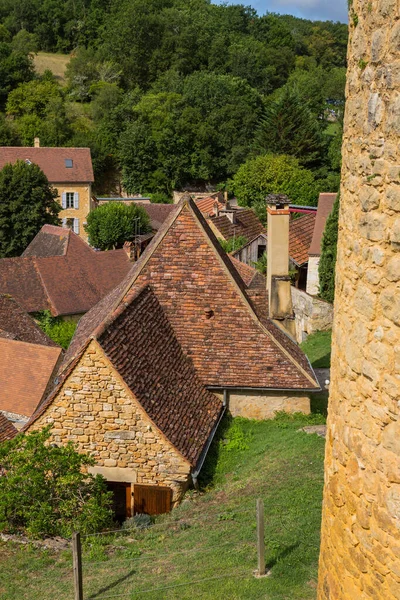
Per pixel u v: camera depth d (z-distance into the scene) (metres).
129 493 12.57
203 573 8.93
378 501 4.29
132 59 93.75
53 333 35.97
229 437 13.89
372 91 4.19
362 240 4.40
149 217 55.03
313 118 65.06
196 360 14.66
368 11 4.24
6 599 9.26
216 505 11.42
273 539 9.32
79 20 110.38
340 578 4.88
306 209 44.78
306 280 34.12
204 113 77.56
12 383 23.94
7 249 50.69
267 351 14.65
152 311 14.48
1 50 92.50
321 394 17.77
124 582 9.23
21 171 50.94
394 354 4.04
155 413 12.41
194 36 94.06
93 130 80.31
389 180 4.00
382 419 4.20
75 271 39.22
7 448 11.85
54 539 11.13
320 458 11.95
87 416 12.42
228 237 37.16
